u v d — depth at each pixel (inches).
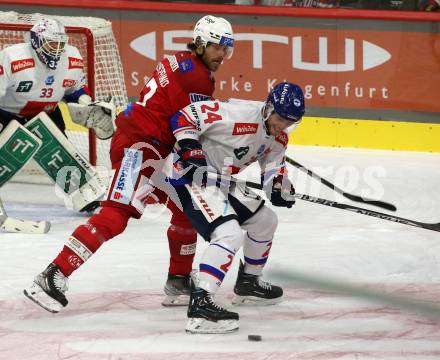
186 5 992.2
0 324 450.6
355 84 1005.2
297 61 1003.9
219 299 502.9
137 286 523.2
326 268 570.6
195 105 445.1
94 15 996.6
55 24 683.4
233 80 1008.9
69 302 489.4
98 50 882.1
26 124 696.4
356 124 1010.7
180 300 487.5
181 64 472.7
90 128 771.4
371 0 1056.8
